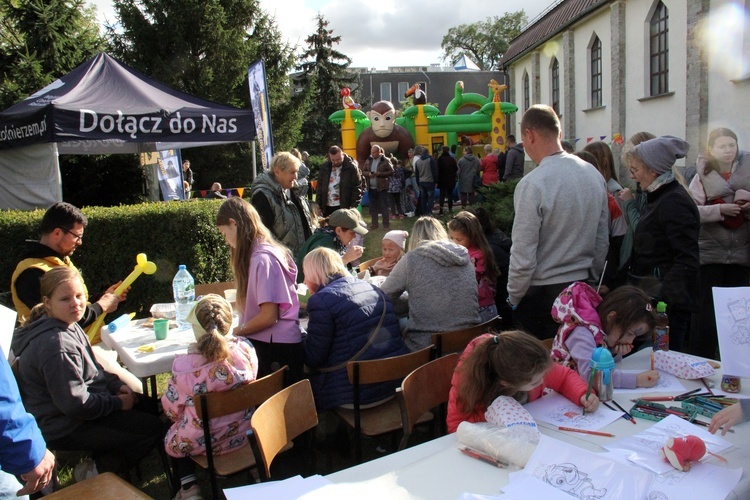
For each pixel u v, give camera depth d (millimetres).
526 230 3008
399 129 18547
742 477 1742
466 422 2066
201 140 6535
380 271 4570
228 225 3148
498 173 14547
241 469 2641
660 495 1642
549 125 3061
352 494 1726
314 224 5691
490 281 4020
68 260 3617
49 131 5758
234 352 2697
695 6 11547
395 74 38062
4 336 1845
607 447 1956
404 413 2453
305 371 3246
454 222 4039
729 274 3725
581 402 2277
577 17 16625
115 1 18750
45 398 2738
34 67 13156
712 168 3678
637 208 3508
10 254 5648
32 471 1745
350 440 3359
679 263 2975
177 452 2705
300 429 2436
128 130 6113
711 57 11234
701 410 2219
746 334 2207
